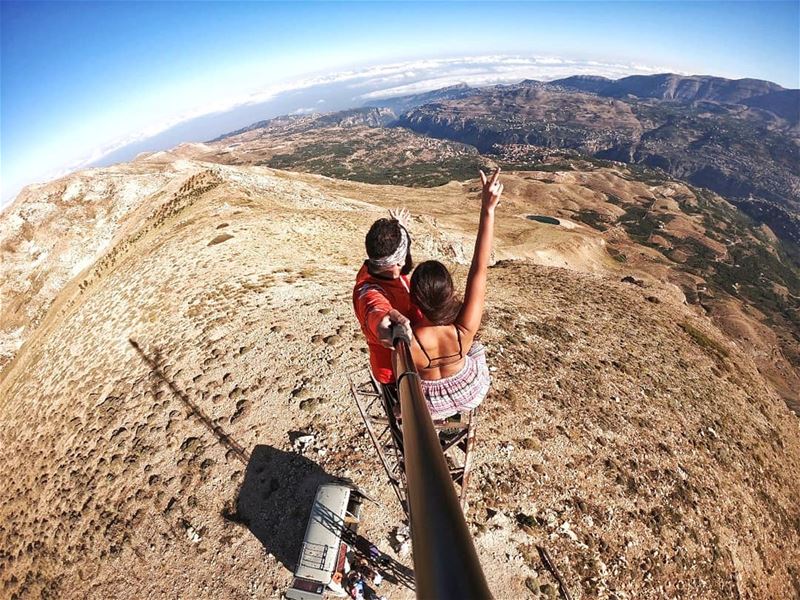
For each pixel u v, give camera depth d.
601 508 14.56
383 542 11.66
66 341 35.75
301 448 14.49
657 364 26.36
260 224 40.91
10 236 67.56
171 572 12.73
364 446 14.23
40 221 69.25
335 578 10.64
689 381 26.12
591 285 40.31
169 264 34.91
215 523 13.43
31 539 16.34
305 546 11.02
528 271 44.81
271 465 14.34
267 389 17.28
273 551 12.33
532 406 17.67
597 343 26.23
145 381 20.62
